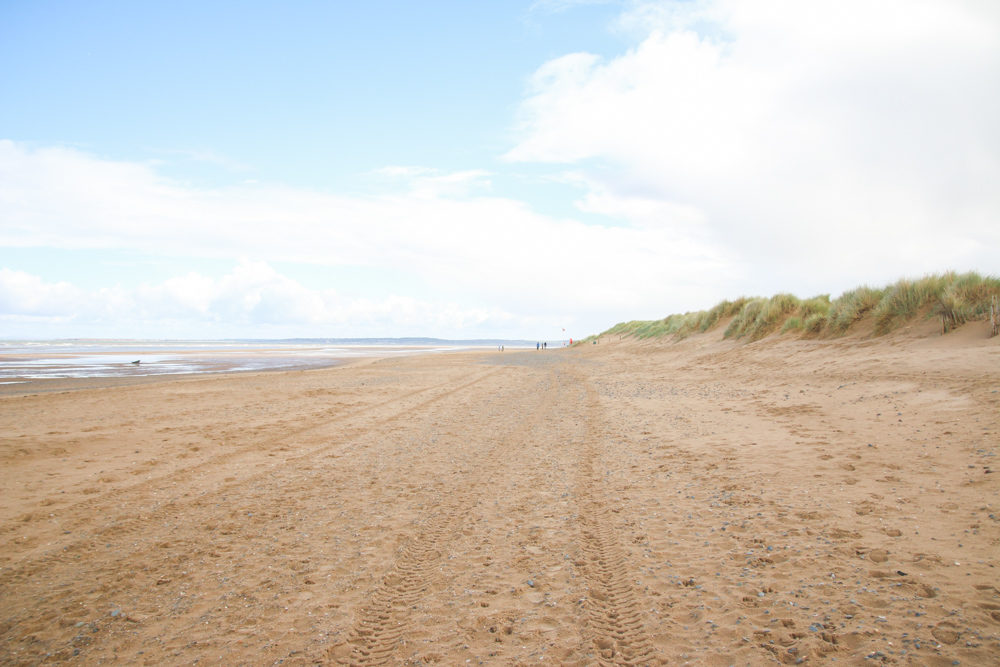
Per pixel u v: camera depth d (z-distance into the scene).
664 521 5.23
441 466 8.11
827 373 12.16
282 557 4.91
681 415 10.77
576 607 3.77
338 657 3.32
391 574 4.48
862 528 4.41
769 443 7.62
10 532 5.64
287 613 3.89
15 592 4.36
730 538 4.61
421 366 31.00
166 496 6.82
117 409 13.66
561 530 5.26
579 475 7.23
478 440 9.97
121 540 5.41
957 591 3.30
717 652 3.05
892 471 5.68
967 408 7.18
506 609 3.81
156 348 66.00
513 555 4.74
